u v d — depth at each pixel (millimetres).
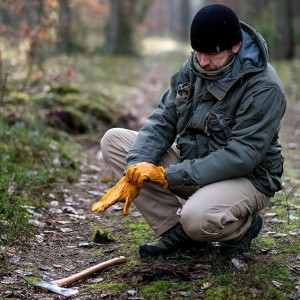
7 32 9609
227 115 3414
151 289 3352
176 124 3695
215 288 3301
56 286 3436
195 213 3365
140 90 14531
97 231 4285
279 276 3529
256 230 3787
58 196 5395
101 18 24594
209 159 3361
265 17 24172
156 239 4301
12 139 6266
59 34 18156
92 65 17172
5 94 7742
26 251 4078
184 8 46219
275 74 3404
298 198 5352
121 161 3795
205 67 3320
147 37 43656
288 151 7672
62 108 8109
